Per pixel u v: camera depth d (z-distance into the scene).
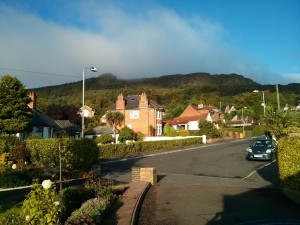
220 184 18.14
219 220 10.42
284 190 14.45
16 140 23.16
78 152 20.64
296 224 9.80
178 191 15.84
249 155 30.17
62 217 9.06
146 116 71.88
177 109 114.81
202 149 47.00
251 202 13.13
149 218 10.73
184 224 10.01
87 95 185.25
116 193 13.79
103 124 82.69
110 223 9.10
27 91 31.08
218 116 104.19
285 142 14.08
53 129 49.94
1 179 16.48
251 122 108.06
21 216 8.16
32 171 18.89
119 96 73.50
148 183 16.97
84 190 11.70
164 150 48.69
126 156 40.00
